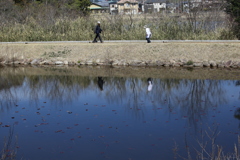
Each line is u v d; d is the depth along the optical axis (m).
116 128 9.61
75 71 19.55
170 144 8.37
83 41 24.69
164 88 14.67
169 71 18.73
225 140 8.51
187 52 20.78
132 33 25.00
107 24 26.36
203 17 26.27
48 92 14.44
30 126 9.91
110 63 21.23
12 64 22.66
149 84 15.58
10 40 26.62
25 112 11.41
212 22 26.39
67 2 41.50
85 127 9.74
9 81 17.00
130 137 8.89
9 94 14.19
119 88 14.89
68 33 26.39
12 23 30.48
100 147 8.26
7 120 10.55
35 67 21.38
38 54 23.14
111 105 12.13
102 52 22.12
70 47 23.23
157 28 25.28
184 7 29.91
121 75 17.98
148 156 7.66
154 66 20.38
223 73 17.69
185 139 8.66
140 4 61.59
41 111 11.49
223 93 13.53
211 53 20.31
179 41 22.81
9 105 12.39
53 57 22.67
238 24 23.34
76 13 39.81
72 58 22.28
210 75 17.20
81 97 13.42
